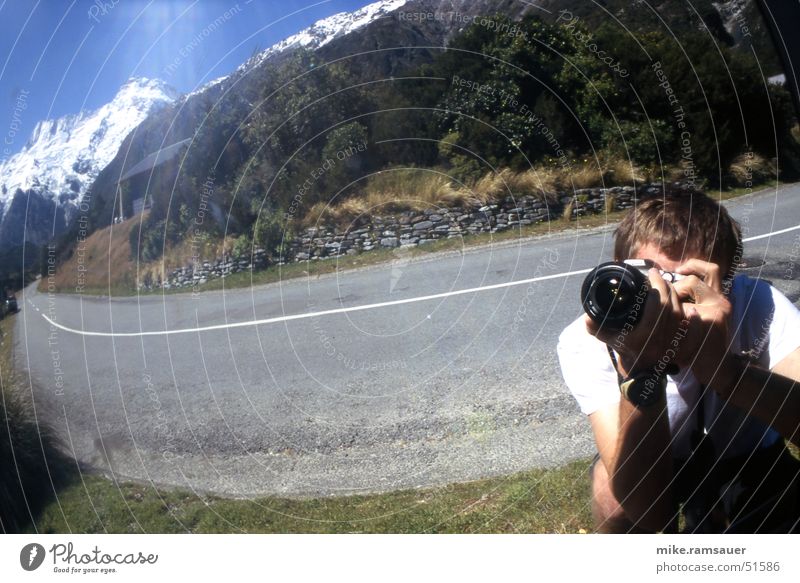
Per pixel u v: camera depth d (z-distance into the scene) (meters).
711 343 1.31
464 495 1.50
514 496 1.51
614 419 1.46
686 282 1.33
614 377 1.49
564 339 1.57
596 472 1.49
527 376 1.94
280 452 1.51
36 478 1.29
